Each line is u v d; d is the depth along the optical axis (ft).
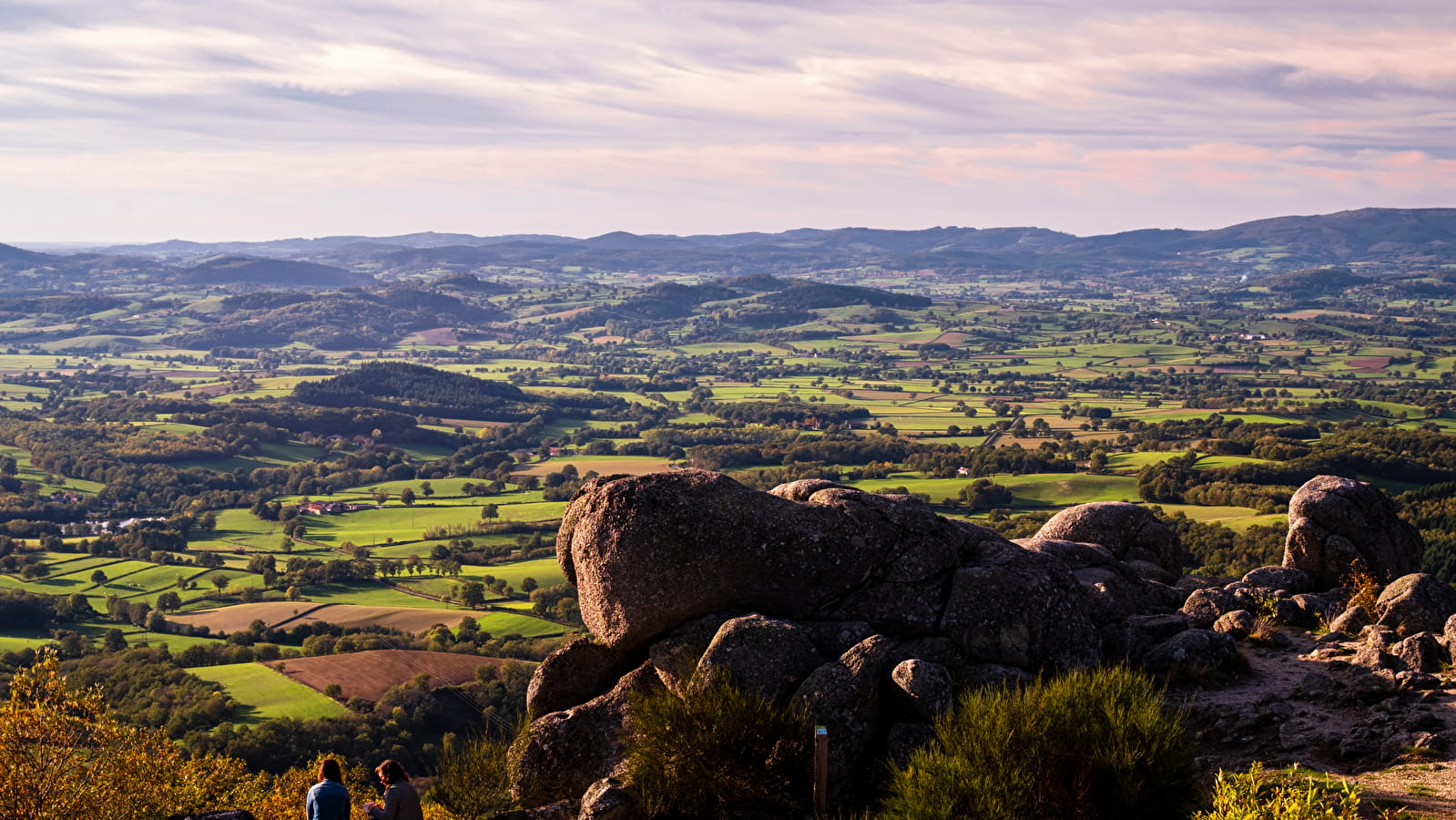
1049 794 35.81
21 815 52.03
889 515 53.62
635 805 41.63
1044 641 49.14
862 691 43.86
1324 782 34.19
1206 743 44.19
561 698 53.21
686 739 41.96
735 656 46.11
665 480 53.36
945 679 44.14
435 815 52.70
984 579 50.24
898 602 50.83
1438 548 231.71
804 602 51.31
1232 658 52.03
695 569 51.24
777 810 41.68
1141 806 34.99
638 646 52.95
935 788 35.65
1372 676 45.88
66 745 54.29
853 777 42.78
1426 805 34.12
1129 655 53.31
